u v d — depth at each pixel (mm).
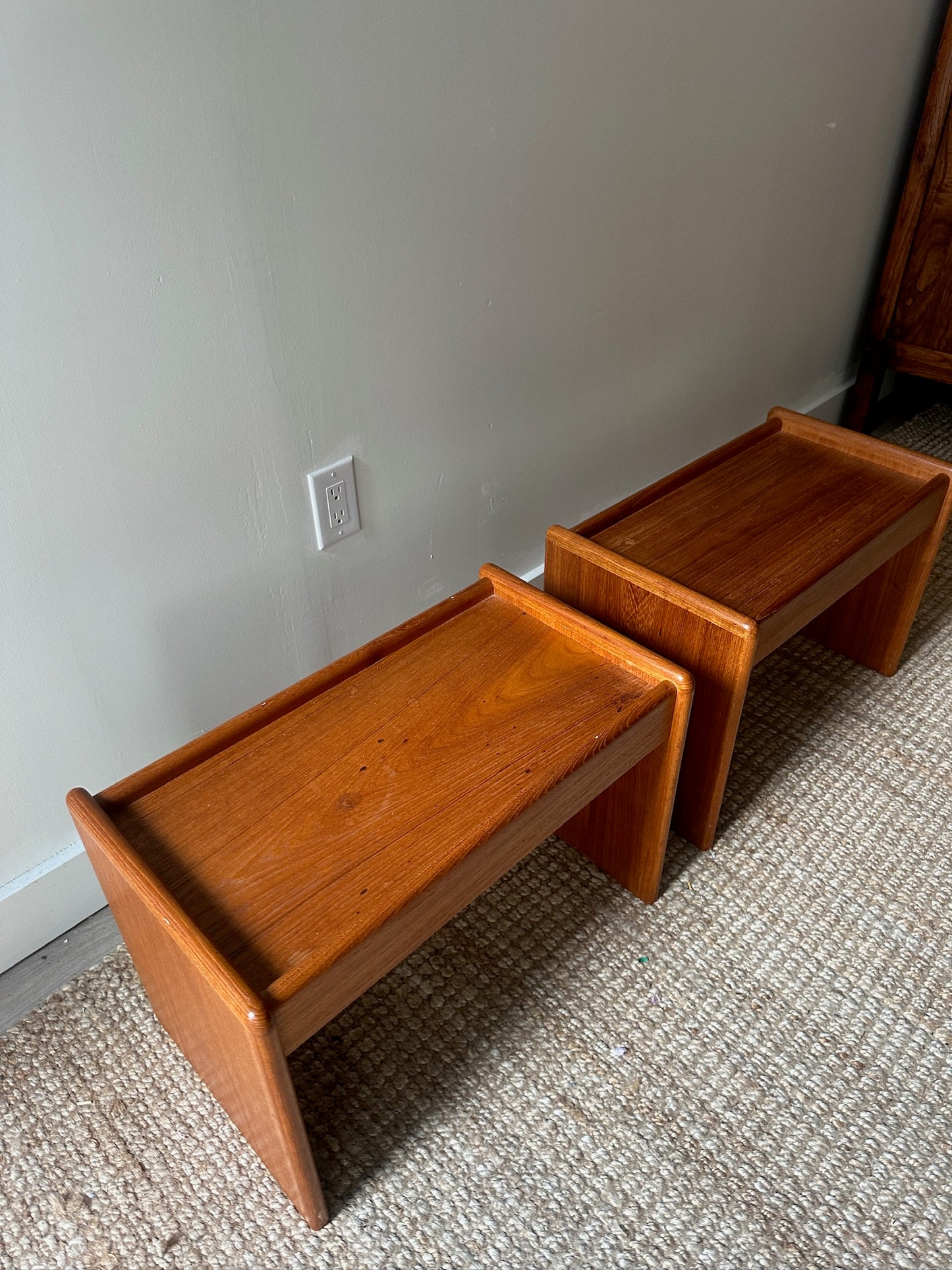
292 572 1206
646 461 1763
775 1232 877
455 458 1358
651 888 1151
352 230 1053
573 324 1427
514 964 1104
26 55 742
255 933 750
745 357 1853
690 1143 941
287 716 964
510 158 1184
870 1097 979
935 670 1549
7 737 1004
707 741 1133
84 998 1078
